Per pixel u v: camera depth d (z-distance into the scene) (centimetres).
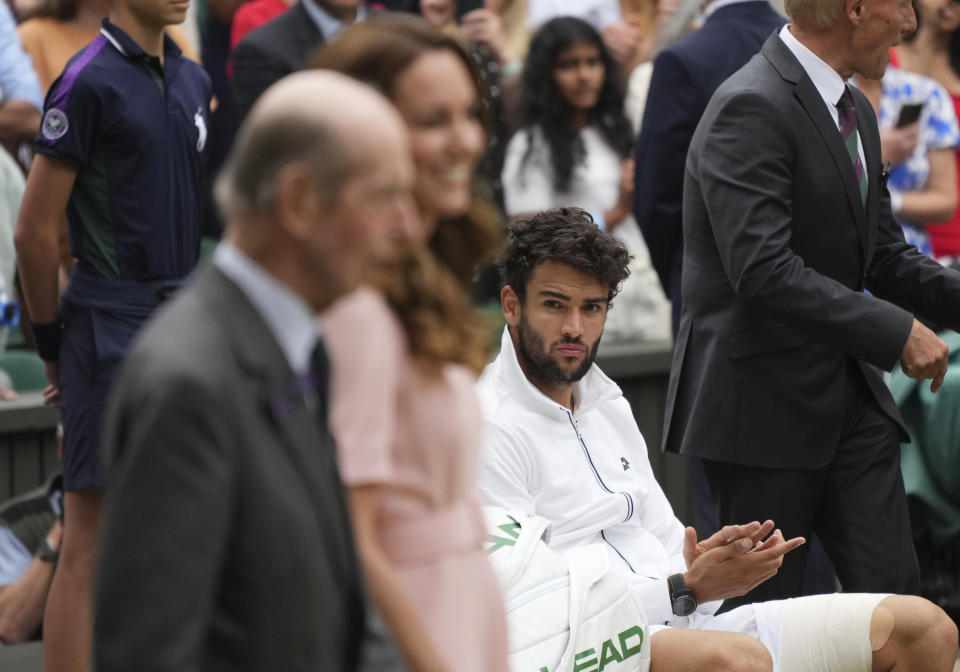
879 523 1055
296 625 443
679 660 870
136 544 420
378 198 448
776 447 1045
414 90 542
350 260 454
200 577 421
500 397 944
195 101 1088
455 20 1800
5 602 1298
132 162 1038
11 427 1448
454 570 559
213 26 1723
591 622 827
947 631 923
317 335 473
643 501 989
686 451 1066
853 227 1038
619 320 1742
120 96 1027
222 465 427
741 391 1048
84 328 1047
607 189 1662
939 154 1673
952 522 1434
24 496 1362
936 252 1692
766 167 1005
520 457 931
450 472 561
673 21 1775
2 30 1548
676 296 1398
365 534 509
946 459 1421
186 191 1077
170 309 450
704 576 900
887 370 983
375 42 544
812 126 1022
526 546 836
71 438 1054
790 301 988
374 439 512
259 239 454
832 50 1025
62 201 1030
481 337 569
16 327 1595
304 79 459
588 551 856
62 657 1047
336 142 442
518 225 933
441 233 596
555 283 922
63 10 1570
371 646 546
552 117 1641
